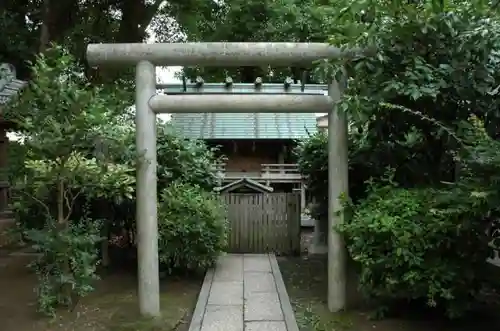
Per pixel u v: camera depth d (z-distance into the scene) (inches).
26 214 198.5
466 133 140.3
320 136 270.2
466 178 133.0
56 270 167.9
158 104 166.9
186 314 172.2
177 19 428.1
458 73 146.8
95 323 159.8
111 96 198.7
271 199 296.4
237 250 294.7
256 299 185.0
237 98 167.8
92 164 164.9
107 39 406.6
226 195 296.8
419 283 136.1
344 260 171.3
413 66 149.4
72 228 174.4
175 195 224.1
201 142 283.4
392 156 180.5
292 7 369.1
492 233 133.4
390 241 141.0
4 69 295.4
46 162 161.9
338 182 170.1
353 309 173.2
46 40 349.4
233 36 427.8
